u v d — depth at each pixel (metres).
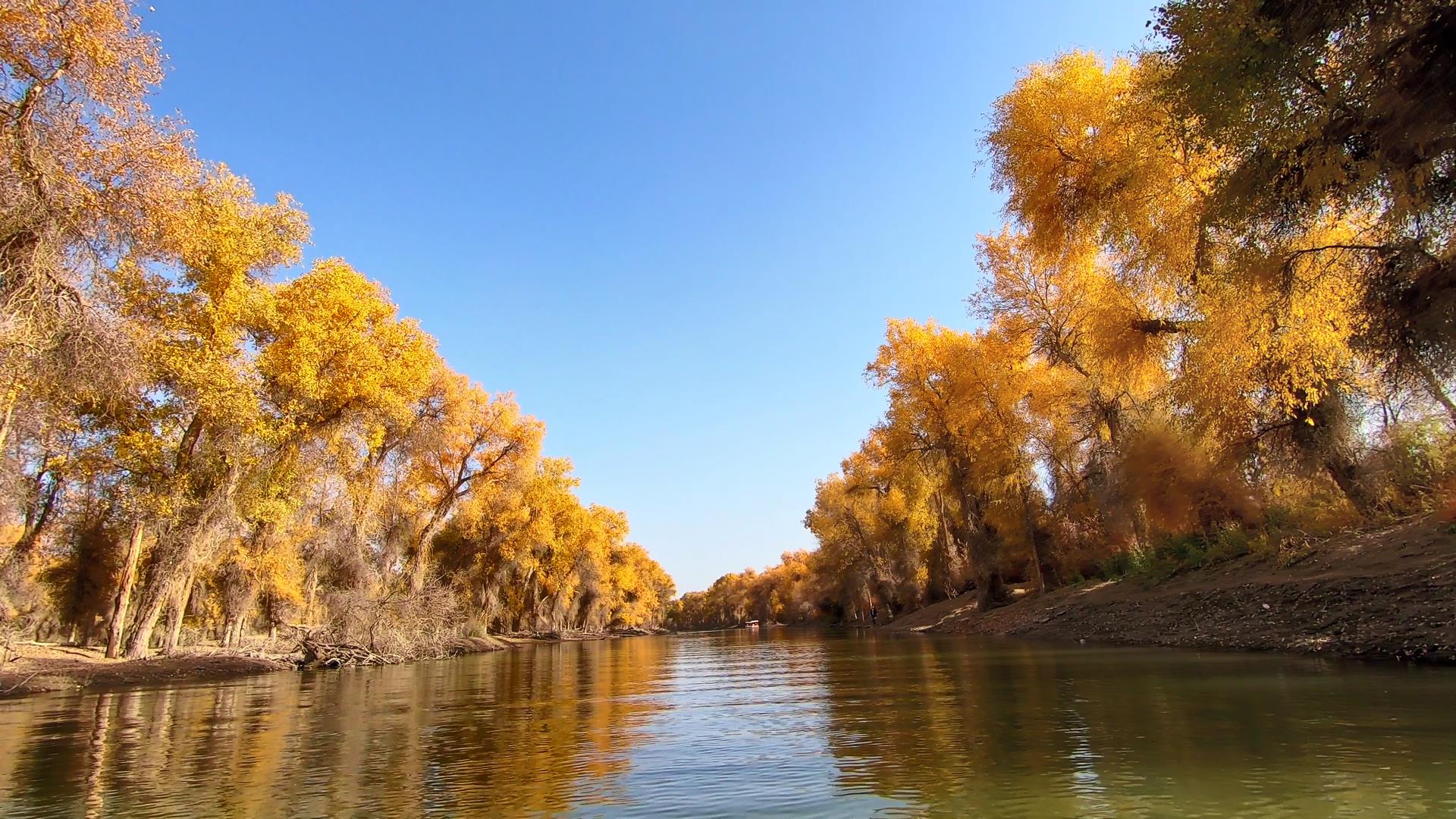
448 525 45.16
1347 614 10.90
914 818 3.70
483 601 45.72
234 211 18.72
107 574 26.78
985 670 11.44
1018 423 27.94
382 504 29.39
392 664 21.42
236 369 18.94
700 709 8.83
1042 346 24.95
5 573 20.53
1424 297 9.35
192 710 9.77
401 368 24.50
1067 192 17.61
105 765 5.89
